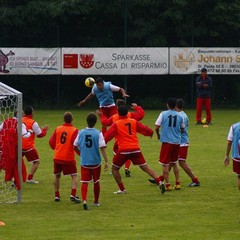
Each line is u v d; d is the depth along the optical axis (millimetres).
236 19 87062
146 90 87688
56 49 79812
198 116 65938
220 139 54500
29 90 86938
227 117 73062
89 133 29828
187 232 25781
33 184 36094
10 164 31250
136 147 32438
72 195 31234
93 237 25000
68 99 86750
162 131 33875
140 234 25469
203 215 28734
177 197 32562
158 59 80312
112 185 35875
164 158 33938
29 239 24734
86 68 80125
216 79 86750
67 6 84562
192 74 81562
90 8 85625
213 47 85812
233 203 31172
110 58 80125
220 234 25469
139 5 86625
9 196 32906
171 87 87625
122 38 88125
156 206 30531
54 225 26953
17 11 85250
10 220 27891
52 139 31562
